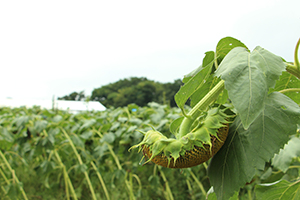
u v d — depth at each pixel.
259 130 0.68
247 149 0.68
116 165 3.82
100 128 3.82
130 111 4.21
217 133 0.66
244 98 0.54
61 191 4.44
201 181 4.08
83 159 4.35
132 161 3.51
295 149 1.51
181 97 0.67
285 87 0.90
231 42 0.82
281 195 0.95
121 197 4.19
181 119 0.77
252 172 0.66
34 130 3.74
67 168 4.23
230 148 0.73
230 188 0.69
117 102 44.41
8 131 3.94
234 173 0.69
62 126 4.02
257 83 0.55
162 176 3.85
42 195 4.50
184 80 0.88
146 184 4.30
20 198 4.23
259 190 0.97
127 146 3.44
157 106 4.24
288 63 0.74
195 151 0.63
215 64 0.85
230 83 0.56
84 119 4.40
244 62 0.59
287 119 0.66
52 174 4.54
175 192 4.14
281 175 1.94
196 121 0.69
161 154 0.63
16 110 5.95
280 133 0.65
